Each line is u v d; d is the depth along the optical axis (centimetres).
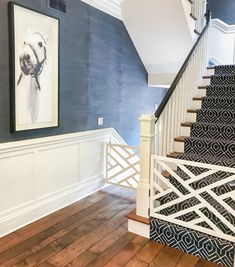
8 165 260
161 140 281
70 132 332
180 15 362
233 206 235
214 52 521
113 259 225
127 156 424
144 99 488
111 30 381
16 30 252
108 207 329
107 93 390
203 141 292
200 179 237
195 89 370
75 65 327
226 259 216
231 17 518
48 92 294
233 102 330
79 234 264
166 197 257
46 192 307
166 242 246
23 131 271
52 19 287
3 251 234
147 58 453
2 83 249
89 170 371
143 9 372
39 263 218
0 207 257
